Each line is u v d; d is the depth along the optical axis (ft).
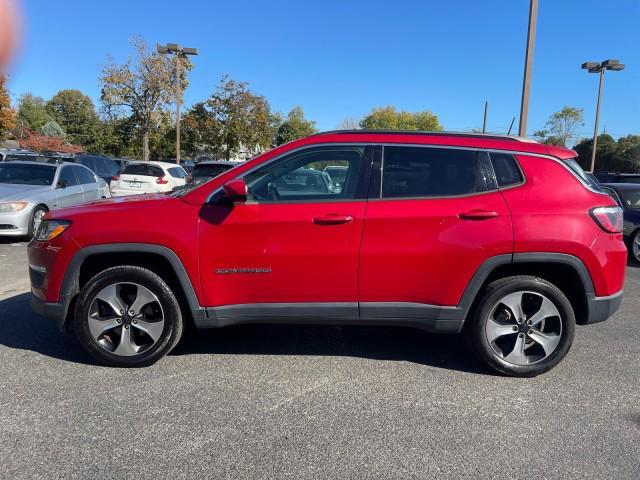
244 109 110.01
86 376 12.94
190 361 14.05
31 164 35.32
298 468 9.29
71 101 262.26
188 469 9.21
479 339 13.15
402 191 12.83
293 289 12.80
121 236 12.75
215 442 10.07
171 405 11.52
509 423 10.99
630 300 21.67
